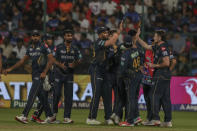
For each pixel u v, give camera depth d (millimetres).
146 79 39219
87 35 64438
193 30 71000
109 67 38969
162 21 69750
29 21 66938
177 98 60781
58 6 69938
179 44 66312
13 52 64062
